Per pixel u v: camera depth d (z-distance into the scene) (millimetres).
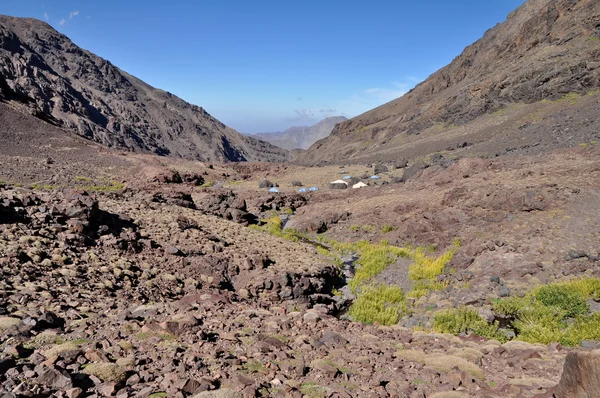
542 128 57594
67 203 17516
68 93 193875
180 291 14180
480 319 14008
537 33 103125
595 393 5016
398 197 38312
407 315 16484
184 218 25312
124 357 6621
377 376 7125
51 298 9453
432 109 122312
